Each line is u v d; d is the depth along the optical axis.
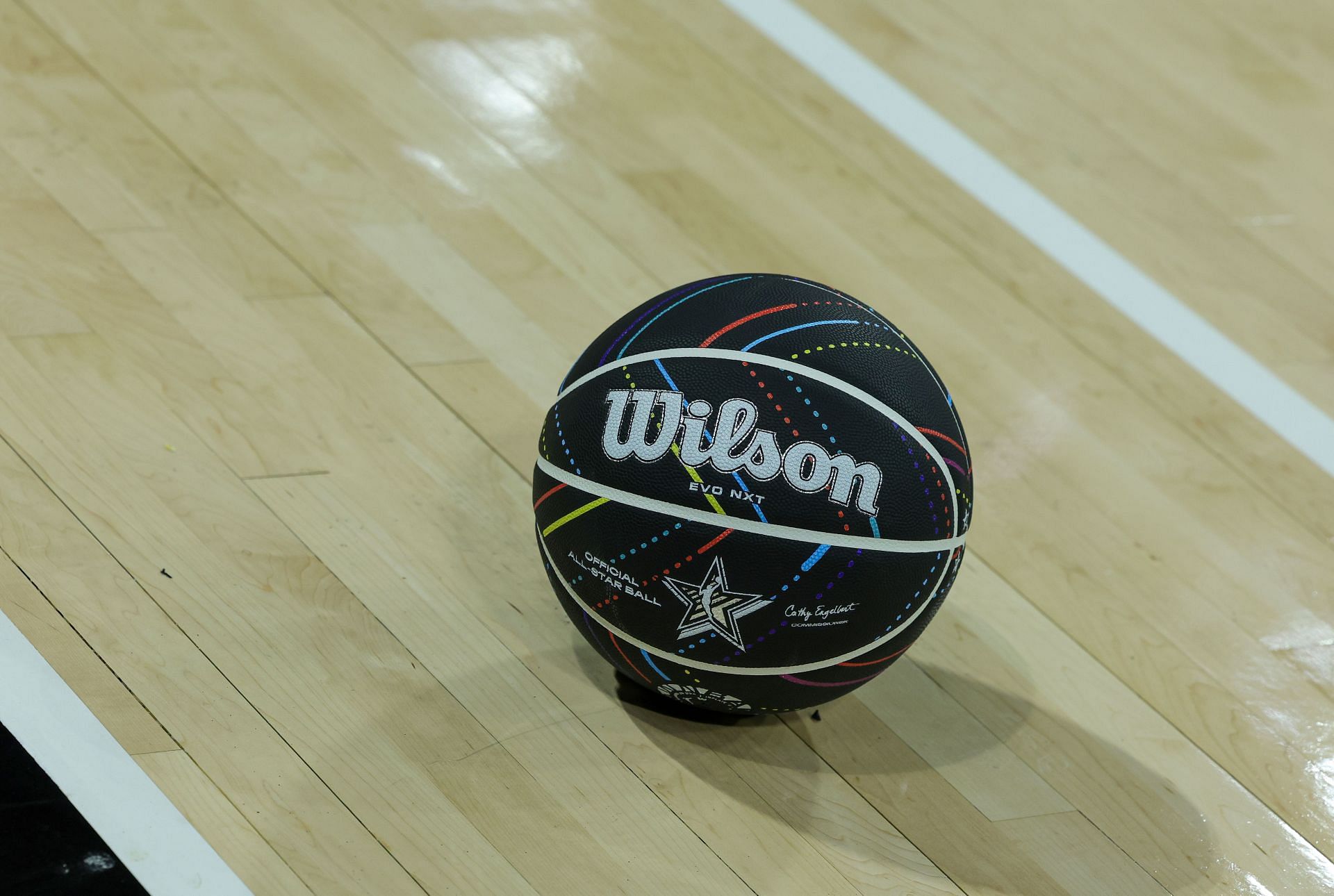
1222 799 2.31
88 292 2.77
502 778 2.08
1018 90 4.19
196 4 3.71
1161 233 3.73
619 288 3.15
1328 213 3.92
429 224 3.20
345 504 2.48
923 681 2.43
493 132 3.54
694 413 1.88
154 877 1.84
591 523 1.94
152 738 2.01
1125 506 2.89
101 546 2.28
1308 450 3.14
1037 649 2.53
